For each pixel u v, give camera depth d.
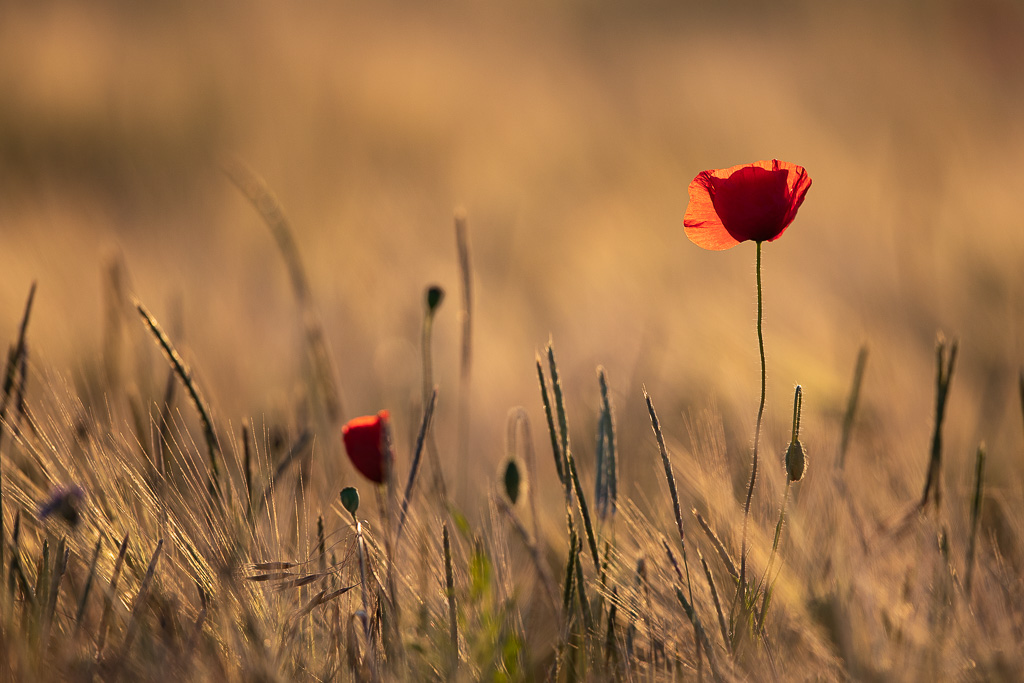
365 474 4.09
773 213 3.98
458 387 4.65
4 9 17.95
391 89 15.79
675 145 12.79
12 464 4.11
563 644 4.05
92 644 4.03
